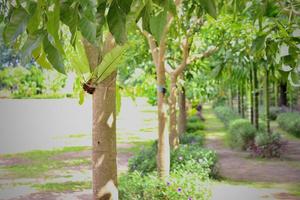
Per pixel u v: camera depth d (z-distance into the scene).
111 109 2.37
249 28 5.20
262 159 12.09
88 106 37.78
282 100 26.77
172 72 8.80
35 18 1.11
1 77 37.94
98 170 2.40
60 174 10.12
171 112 9.22
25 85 39.62
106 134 2.38
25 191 8.41
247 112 20.95
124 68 9.77
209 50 7.93
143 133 20.23
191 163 7.66
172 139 9.20
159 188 5.71
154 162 8.04
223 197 7.50
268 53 2.44
